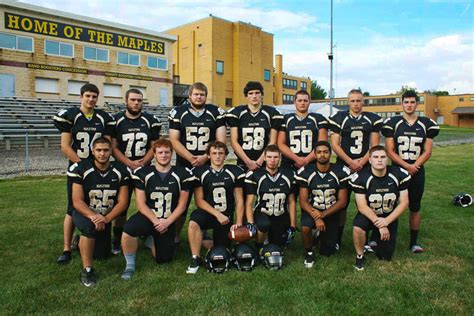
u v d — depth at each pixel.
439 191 7.82
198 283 3.41
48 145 16.53
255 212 4.32
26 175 9.28
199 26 36.62
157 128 4.64
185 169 4.05
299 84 54.00
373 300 3.07
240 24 37.19
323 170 4.20
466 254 4.13
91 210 3.68
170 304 3.01
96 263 3.93
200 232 3.87
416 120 4.47
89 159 3.96
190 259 4.08
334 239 4.14
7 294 3.15
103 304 3.01
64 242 4.10
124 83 26.25
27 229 4.96
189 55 37.72
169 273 3.65
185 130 4.48
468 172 10.62
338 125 4.74
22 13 21.28
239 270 3.74
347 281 3.45
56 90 23.09
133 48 26.52
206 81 36.34
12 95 21.28
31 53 21.78
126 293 3.21
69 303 3.02
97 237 3.94
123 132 4.42
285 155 4.79
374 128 4.69
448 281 3.43
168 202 3.91
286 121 4.84
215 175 4.13
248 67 38.28
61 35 22.92
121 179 3.92
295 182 4.29
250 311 2.90
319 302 3.03
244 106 4.73
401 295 3.16
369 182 3.94
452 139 26.05
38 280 3.44
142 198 3.85
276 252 3.79
